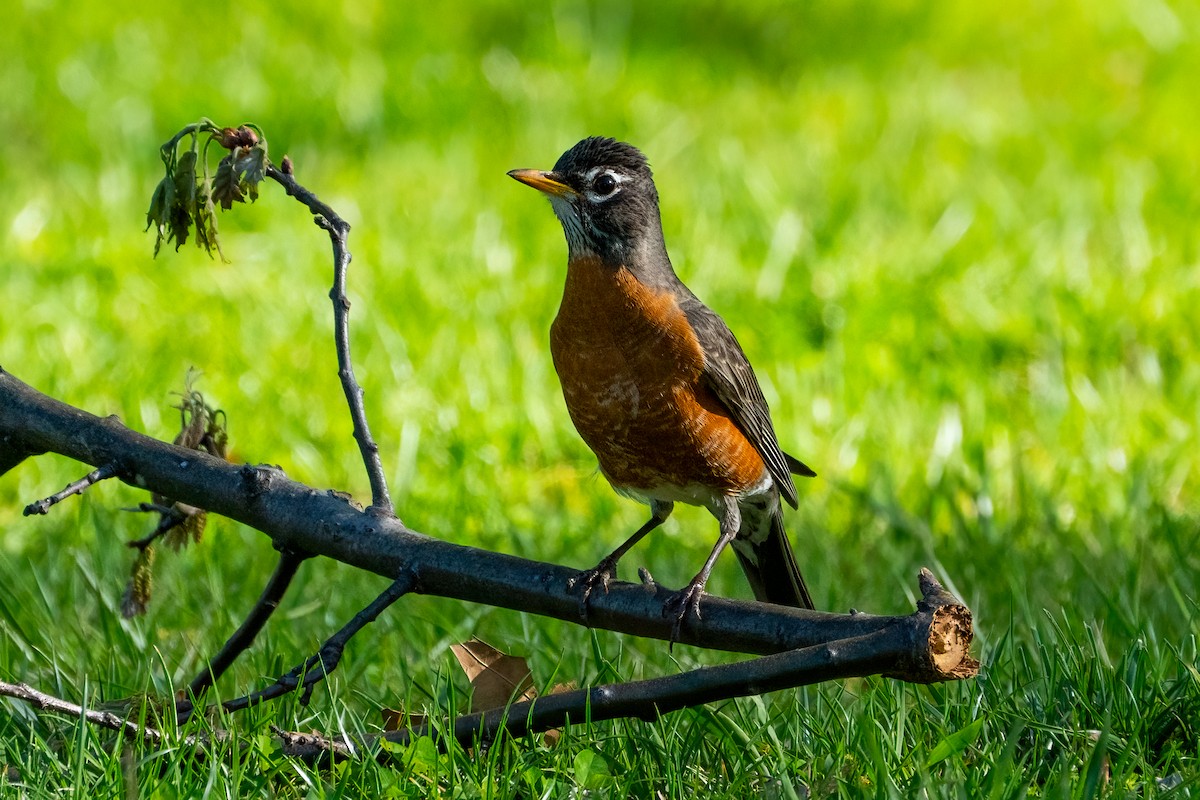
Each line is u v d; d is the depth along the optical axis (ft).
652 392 23.58
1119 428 36.24
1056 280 44.78
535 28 73.26
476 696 21.43
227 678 23.70
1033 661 21.74
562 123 62.03
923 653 16.69
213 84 64.39
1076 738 19.10
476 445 36.58
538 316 43.80
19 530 31.81
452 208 52.80
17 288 46.09
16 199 54.49
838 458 36.09
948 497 31.17
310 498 20.10
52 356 41.11
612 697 18.25
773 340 42.75
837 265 46.83
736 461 24.08
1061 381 38.70
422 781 18.47
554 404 39.01
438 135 61.05
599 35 73.61
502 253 48.44
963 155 58.90
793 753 19.54
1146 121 63.00
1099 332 41.11
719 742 19.95
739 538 25.85
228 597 27.37
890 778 17.39
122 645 24.29
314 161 58.85
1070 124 62.13
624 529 33.17
